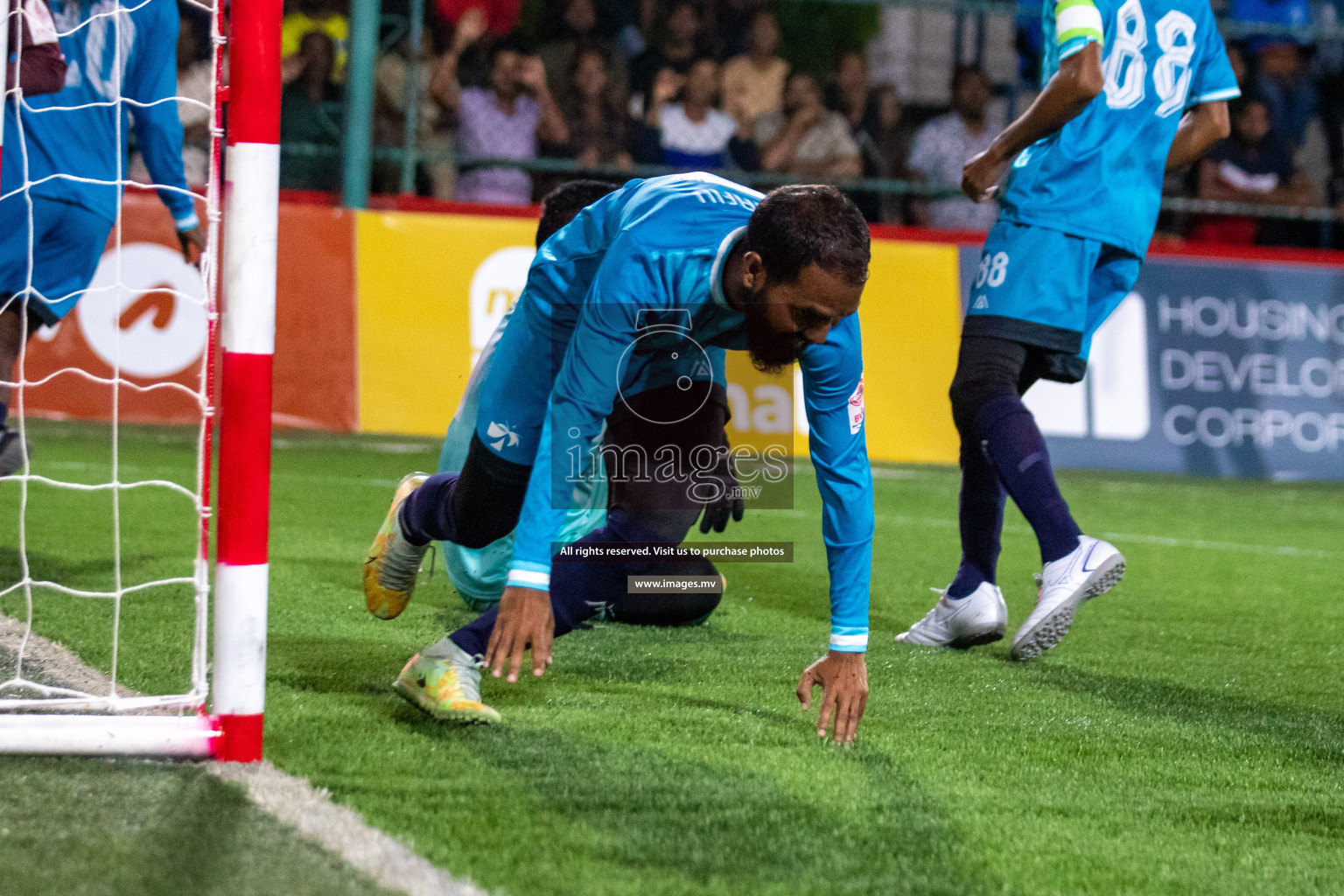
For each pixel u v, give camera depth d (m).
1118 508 14.07
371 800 3.88
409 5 18.44
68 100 7.52
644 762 4.41
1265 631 7.92
